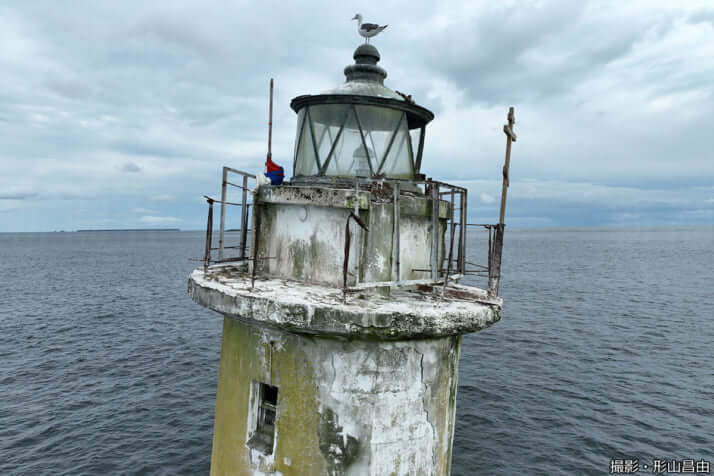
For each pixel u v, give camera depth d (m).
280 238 6.19
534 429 15.62
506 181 5.89
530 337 26.48
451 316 4.99
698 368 21.45
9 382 19.45
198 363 22.14
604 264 73.88
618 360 22.56
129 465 13.59
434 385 5.41
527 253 103.12
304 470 5.19
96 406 17.31
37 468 13.33
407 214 6.04
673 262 77.81
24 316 31.22
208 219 6.32
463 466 13.48
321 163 6.50
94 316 31.64
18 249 123.19
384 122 6.57
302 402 5.18
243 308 4.98
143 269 65.31
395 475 5.18
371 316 4.60
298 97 6.60
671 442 14.88
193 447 14.60
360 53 7.04
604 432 15.45
